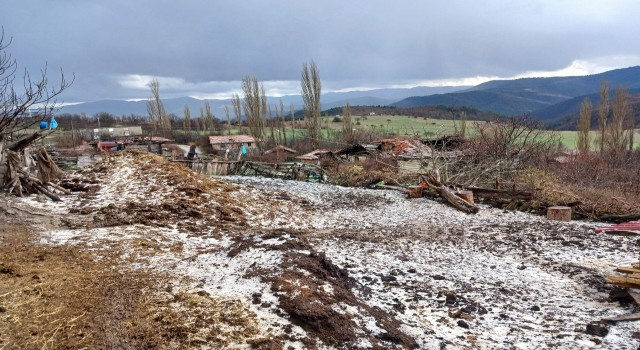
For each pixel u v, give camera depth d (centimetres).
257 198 1155
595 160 2419
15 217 751
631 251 749
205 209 930
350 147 3175
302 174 1834
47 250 601
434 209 1174
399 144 2617
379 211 1145
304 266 541
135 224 791
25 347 347
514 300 540
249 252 597
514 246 798
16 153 921
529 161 1936
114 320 402
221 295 462
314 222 997
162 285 490
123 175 1109
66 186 1027
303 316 414
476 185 1549
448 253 746
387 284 570
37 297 439
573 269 656
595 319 482
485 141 1936
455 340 427
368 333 410
